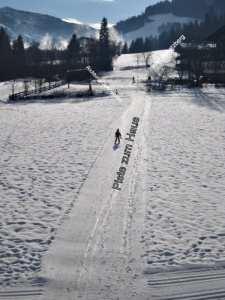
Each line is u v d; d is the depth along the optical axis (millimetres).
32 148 22219
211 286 8781
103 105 42688
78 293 8539
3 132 27531
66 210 13031
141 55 124312
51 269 9430
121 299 8344
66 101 50750
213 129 27031
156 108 38031
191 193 14594
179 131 26406
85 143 23359
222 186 15328
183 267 9531
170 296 8438
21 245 10641
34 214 12734
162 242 10805
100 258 9938
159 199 14000
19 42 115000
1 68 91375
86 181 16078
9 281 8977
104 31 109000
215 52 72375
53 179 16344
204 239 11016
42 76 87562
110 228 11672
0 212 12891
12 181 16062
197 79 62750
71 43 109500
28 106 46125
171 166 18141
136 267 9531
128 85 70000
